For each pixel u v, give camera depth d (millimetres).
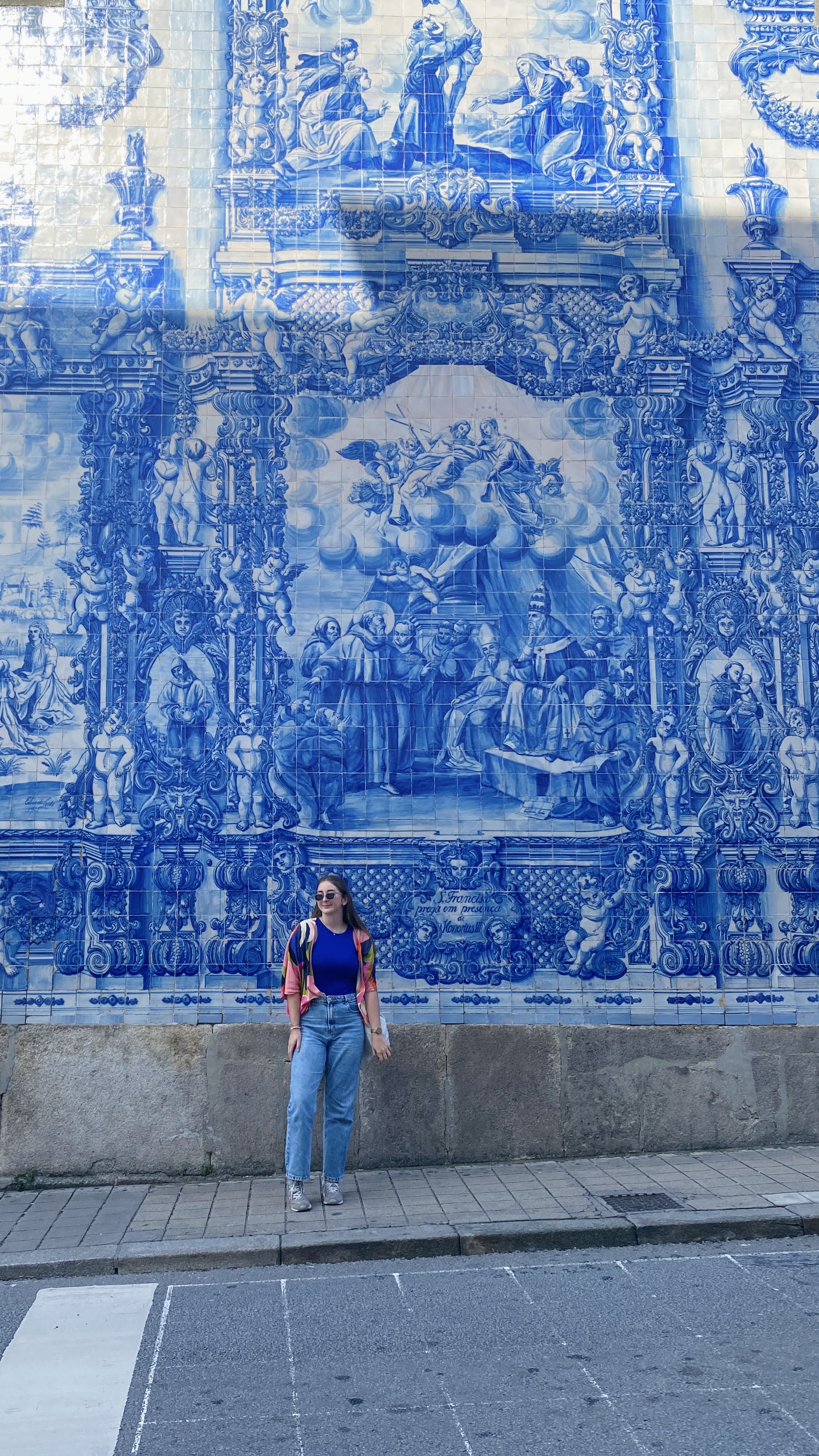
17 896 6582
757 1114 6742
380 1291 4883
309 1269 5188
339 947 6082
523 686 6887
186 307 7027
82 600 6797
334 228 7137
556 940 6734
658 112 7367
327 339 7051
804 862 6906
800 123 7434
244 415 6965
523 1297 4770
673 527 7070
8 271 7004
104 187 7094
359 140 7219
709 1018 6758
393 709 6812
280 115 7207
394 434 7012
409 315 7102
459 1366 4109
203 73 7215
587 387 7129
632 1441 3533
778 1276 4953
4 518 6816
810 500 7164
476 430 7047
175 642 6793
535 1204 5797
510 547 6973
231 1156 6477
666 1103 6711
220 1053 6516
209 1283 5035
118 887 6613
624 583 7004
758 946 6832
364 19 7312
